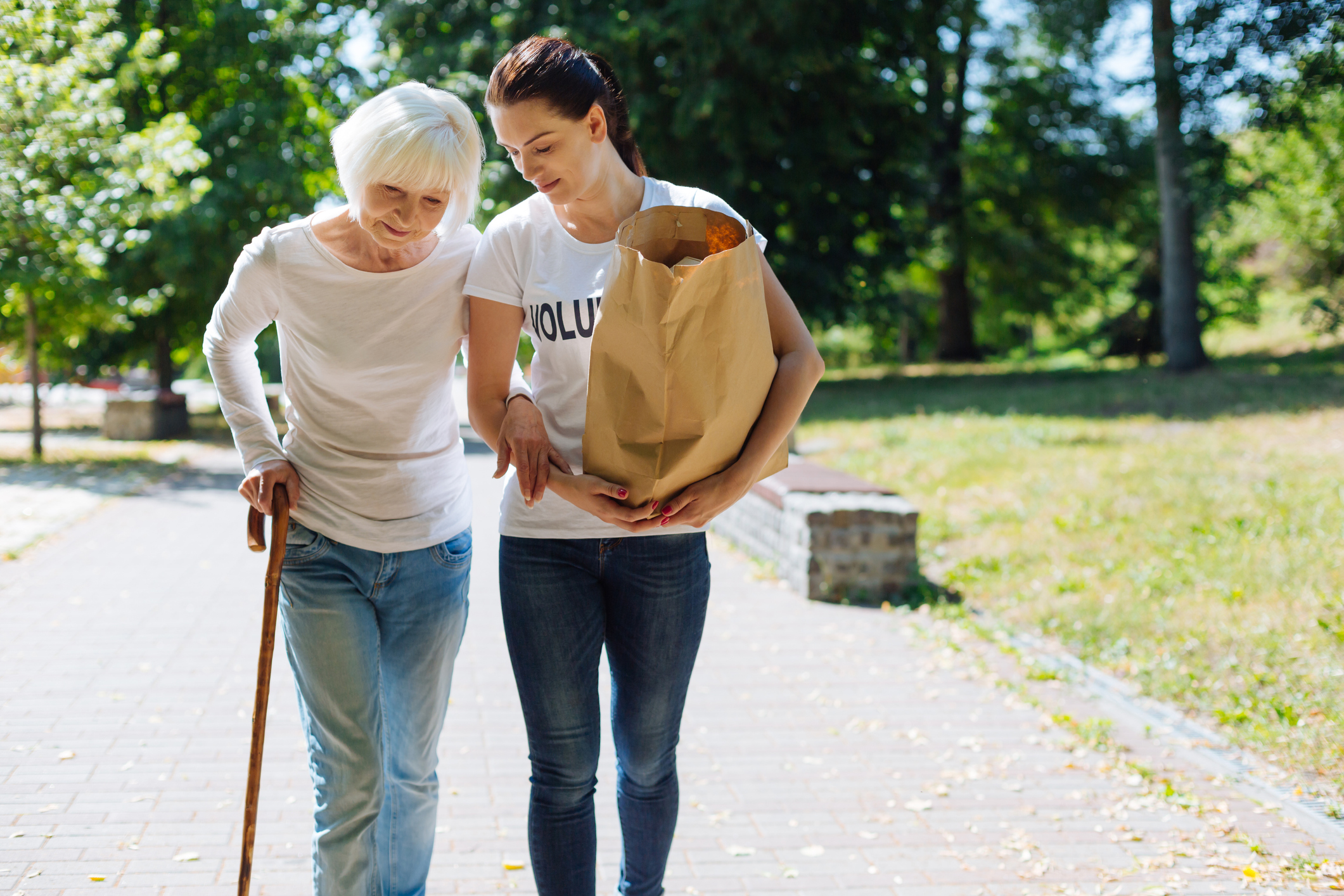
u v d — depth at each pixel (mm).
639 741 2328
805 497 6805
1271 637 5043
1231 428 11141
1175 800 3676
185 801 3553
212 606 6152
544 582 2248
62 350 18094
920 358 43219
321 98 18859
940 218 26125
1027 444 11133
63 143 10180
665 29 15922
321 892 2264
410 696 2418
